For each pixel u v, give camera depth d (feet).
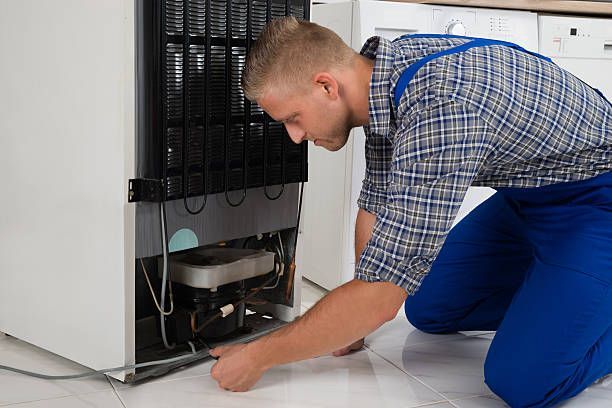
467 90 4.04
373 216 5.55
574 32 8.29
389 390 5.10
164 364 5.27
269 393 4.99
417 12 7.22
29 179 5.37
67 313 5.29
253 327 6.09
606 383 5.32
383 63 4.31
